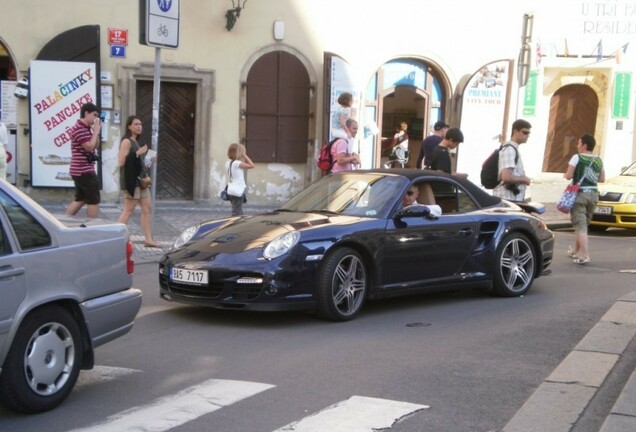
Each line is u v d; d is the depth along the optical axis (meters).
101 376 5.91
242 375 5.92
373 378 5.84
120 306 5.65
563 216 17.28
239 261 7.29
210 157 16.73
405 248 8.06
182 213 15.62
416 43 18.12
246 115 16.91
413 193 8.49
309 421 4.93
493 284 8.91
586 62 20.20
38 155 15.59
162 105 16.67
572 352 6.37
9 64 15.72
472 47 18.64
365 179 8.69
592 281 10.20
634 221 14.81
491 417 5.05
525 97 20.12
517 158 10.59
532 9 19.30
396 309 8.34
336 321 7.64
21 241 4.97
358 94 17.62
